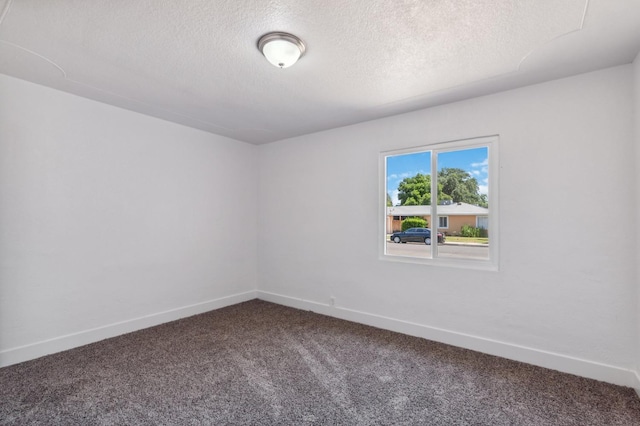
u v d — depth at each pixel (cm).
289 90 264
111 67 226
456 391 211
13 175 245
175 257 357
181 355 263
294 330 324
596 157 226
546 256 244
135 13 165
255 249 453
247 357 261
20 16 167
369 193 345
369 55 207
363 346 284
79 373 231
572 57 208
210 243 394
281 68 223
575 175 234
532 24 174
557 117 241
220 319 358
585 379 225
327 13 164
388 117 331
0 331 239
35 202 257
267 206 442
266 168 444
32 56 211
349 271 359
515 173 257
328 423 179
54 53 207
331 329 327
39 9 162
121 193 310
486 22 172
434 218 304
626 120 216
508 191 260
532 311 250
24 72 235
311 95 274
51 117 264
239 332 318
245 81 247
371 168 344
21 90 248
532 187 250
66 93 272
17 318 247
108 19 170
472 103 279
